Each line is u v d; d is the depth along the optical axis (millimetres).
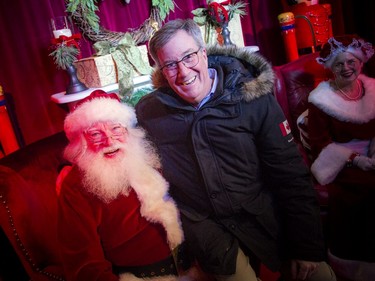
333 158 1623
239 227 1265
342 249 1596
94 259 1104
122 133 1180
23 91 2117
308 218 1239
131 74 1979
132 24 2375
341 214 1577
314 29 2596
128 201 1172
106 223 1157
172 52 1125
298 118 1921
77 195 1118
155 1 2346
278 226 1295
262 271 1803
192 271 1276
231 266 1220
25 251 1207
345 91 1696
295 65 2104
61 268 1258
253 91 1155
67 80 2223
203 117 1181
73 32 2143
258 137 1212
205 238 1239
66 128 1177
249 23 2902
